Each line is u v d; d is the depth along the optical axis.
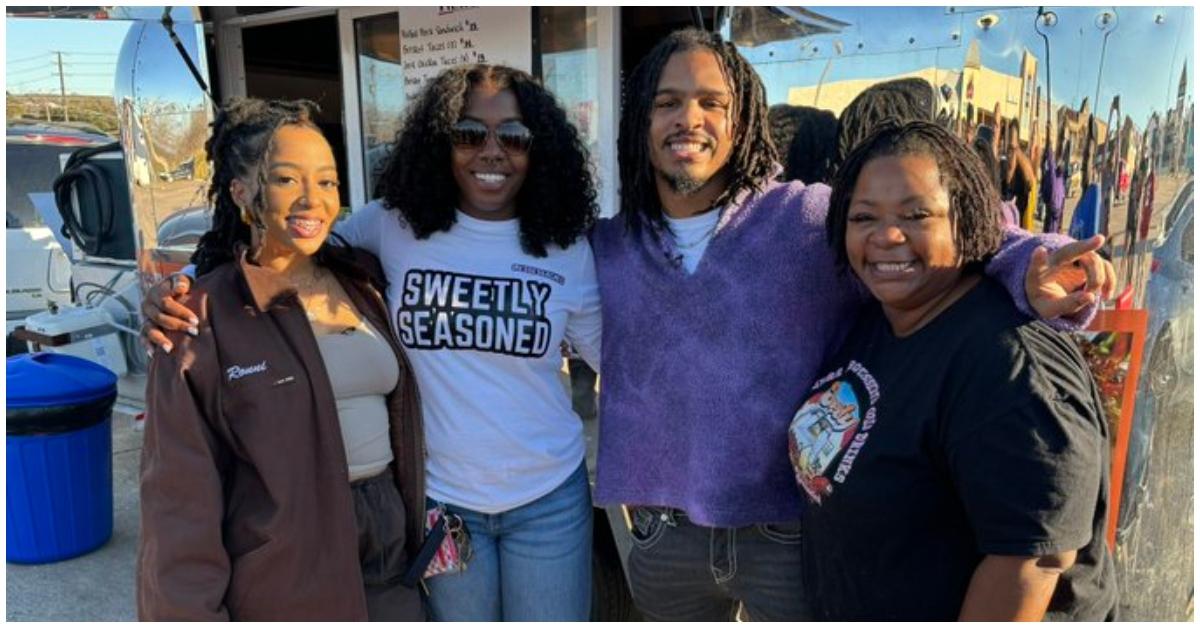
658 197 1.92
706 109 1.77
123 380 5.43
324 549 1.69
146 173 4.12
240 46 4.27
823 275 1.78
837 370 1.65
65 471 3.56
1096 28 2.09
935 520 1.41
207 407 1.62
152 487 1.60
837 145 2.35
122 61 4.09
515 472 1.93
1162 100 2.07
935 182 1.42
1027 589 1.27
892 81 2.28
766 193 1.85
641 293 1.89
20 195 7.15
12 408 3.43
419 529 1.92
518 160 1.89
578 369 2.66
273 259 1.77
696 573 1.93
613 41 3.06
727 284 1.80
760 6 2.40
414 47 3.56
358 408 1.80
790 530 1.83
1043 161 2.16
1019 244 1.45
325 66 4.61
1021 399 1.28
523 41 3.25
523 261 1.93
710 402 1.81
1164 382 2.18
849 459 1.47
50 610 3.22
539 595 1.98
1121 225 2.12
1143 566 2.24
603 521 2.62
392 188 1.96
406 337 1.92
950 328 1.41
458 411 1.91
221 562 1.61
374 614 1.87
